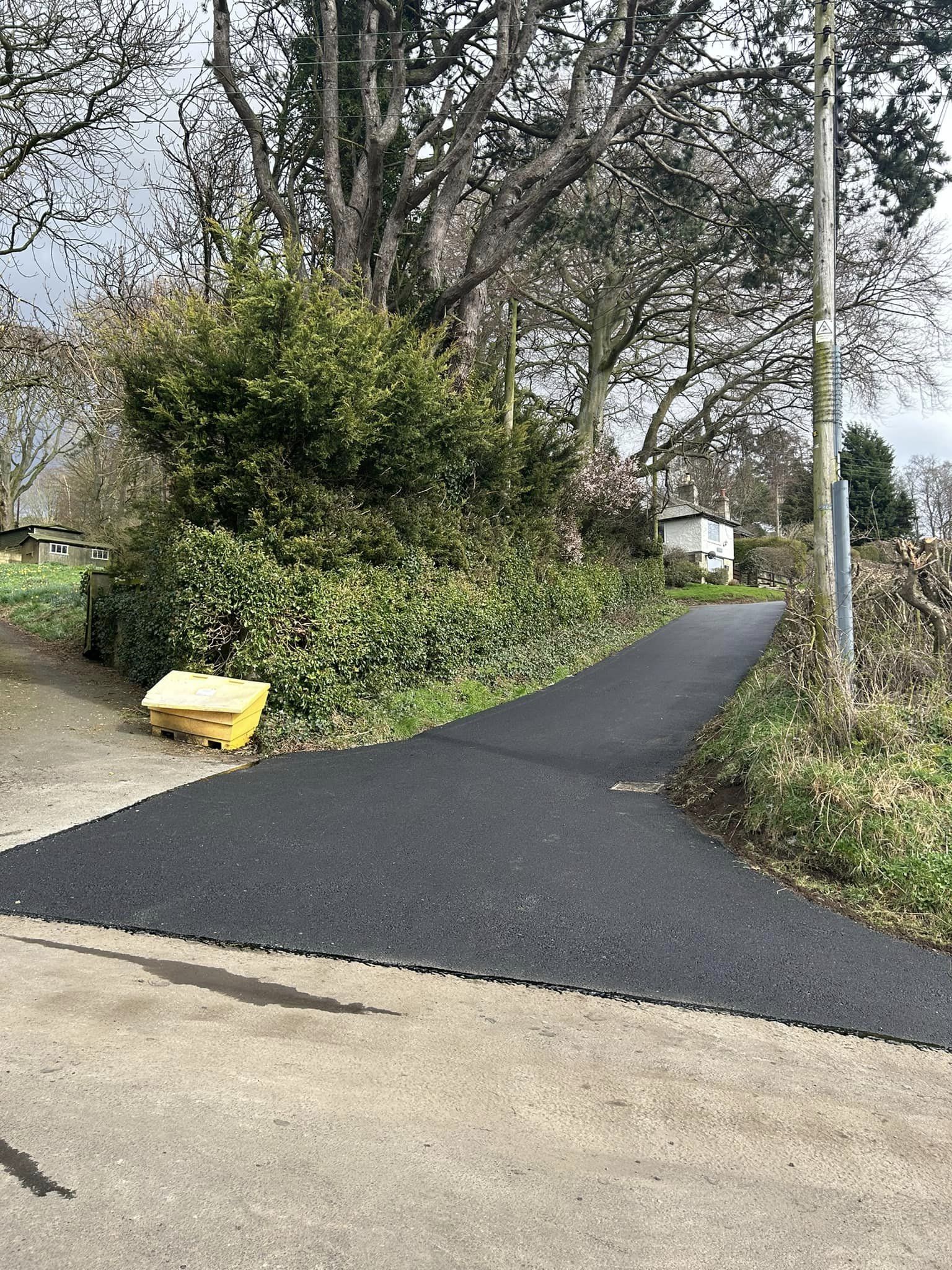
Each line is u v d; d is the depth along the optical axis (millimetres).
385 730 11195
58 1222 2453
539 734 11383
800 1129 3221
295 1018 3891
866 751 7082
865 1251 2555
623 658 19203
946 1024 4145
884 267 24703
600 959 4703
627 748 10508
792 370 29438
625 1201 2717
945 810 6078
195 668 10906
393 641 12320
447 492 15289
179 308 12062
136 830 6625
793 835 6508
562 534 21078
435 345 14719
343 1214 2559
